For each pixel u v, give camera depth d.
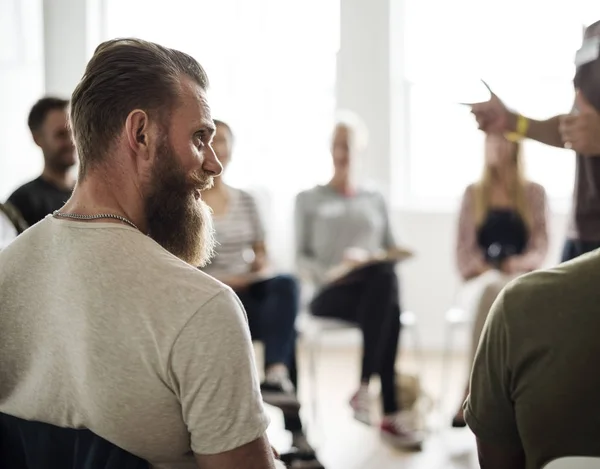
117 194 1.29
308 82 5.82
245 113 5.86
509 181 4.12
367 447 3.62
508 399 1.29
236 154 5.88
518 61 5.44
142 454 1.24
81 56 5.71
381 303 3.83
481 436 1.35
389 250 4.03
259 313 3.45
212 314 1.20
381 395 3.78
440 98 5.73
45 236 1.29
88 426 1.25
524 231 4.08
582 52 2.11
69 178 3.16
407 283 5.69
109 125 1.26
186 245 1.35
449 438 3.75
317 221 4.18
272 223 5.88
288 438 3.56
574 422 1.23
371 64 5.69
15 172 4.88
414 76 5.76
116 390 1.20
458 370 5.04
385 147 5.71
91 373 1.21
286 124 5.86
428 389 4.59
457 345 5.59
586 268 1.23
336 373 5.02
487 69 5.53
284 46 5.80
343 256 4.15
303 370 5.11
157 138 1.27
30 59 5.21
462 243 4.15
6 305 1.29
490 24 5.49
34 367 1.28
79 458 1.25
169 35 5.81
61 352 1.25
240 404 1.21
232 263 3.61
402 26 5.73
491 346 1.29
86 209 1.28
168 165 1.28
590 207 2.33
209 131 1.33
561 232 5.50
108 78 1.25
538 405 1.24
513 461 1.36
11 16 4.89
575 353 1.21
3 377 1.32
